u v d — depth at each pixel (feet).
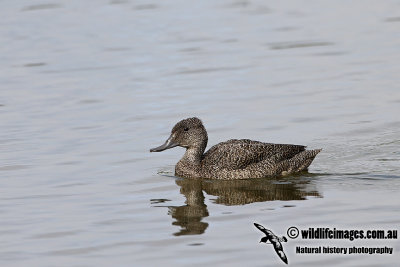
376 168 52.54
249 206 46.42
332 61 84.53
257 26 102.63
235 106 69.87
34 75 82.99
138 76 81.35
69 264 38.93
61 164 56.03
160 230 42.98
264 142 56.13
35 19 108.17
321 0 116.67
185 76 80.84
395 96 70.44
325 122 64.28
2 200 48.83
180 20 106.83
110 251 40.34
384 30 96.73
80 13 111.75
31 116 68.80
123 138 62.08
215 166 53.36
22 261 39.55
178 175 53.93
